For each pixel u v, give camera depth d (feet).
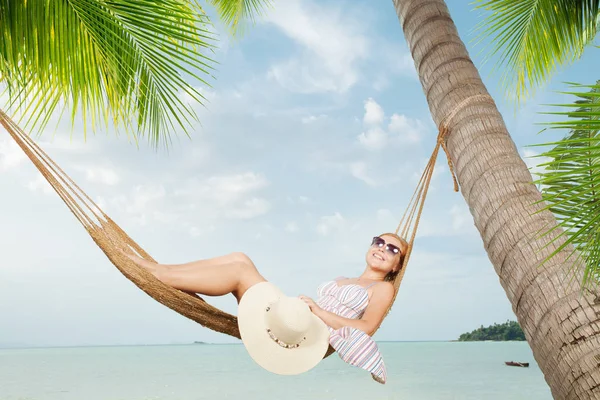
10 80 10.97
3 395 76.07
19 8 10.86
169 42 11.94
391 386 87.61
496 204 10.02
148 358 226.99
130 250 8.98
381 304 10.07
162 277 8.73
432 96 11.94
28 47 11.00
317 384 93.40
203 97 12.54
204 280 8.82
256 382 97.71
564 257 9.34
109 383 94.22
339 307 10.20
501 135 10.75
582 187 7.76
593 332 8.64
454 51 11.98
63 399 70.59
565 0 14.65
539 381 92.94
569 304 8.89
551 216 9.80
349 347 9.04
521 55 15.85
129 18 11.55
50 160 9.08
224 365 159.84
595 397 8.38
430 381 94.89
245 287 9.05
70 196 9.03
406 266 10.68
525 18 15.05
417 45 12.50
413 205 11.59
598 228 8.15
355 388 85.46
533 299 9.25
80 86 11.54
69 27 11.16
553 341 8.93
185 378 106.63
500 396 72.49
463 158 10.87
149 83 12.66
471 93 11.35
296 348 8.70
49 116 11.21
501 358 184.03
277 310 8.59
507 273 9.71
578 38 14.94
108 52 11.64
